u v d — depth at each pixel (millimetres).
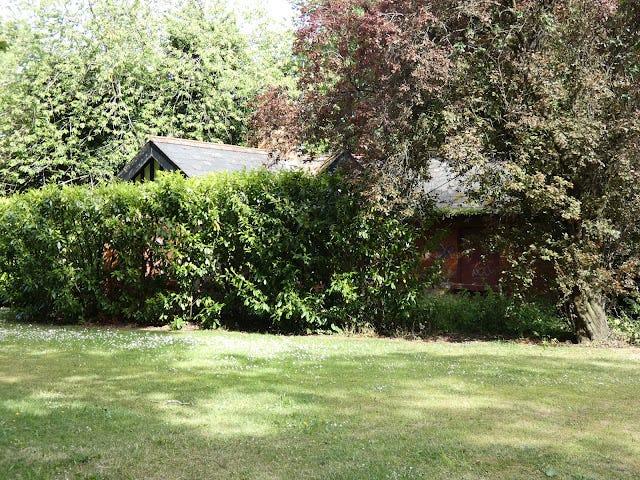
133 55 28797
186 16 30875
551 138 11125
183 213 13648
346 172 12656
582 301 11766
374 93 12008
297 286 13086
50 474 4312
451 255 15406
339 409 6250
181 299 13688
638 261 11492
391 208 12086
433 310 12992
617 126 11016
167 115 29125
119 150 28016
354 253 12914
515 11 11586
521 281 12344
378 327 13094
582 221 11484
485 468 4570
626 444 5215
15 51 28281
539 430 5605
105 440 5098
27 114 28203
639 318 12617
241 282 13180
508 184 10914
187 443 5051
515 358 9797
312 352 10164
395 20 11633
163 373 8078
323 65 12453
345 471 4422
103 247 14516
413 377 8031
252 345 10906
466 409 6359
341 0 12000
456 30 11891
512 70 11656
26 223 14766
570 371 8664
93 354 9641
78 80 28484
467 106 11586
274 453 4824
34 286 14680
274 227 13086
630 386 7656
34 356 9422
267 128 12922
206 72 29438
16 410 6004
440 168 16828
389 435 5359
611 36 11789
